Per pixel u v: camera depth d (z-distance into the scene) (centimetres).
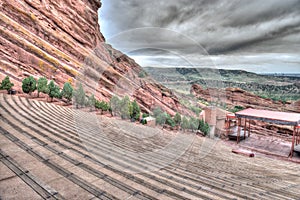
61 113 891
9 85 1281
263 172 618
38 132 532
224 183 385
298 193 418
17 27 1823
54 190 261
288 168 827
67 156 372
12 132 513
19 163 332
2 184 264
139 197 261
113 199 251
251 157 982
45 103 1162
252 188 393
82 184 279
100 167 331
